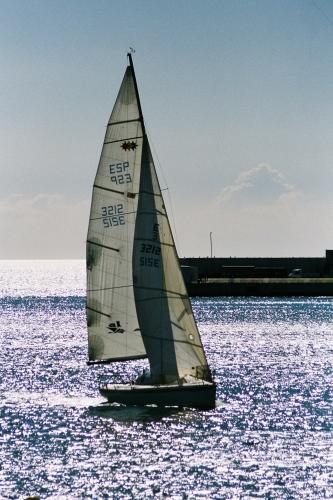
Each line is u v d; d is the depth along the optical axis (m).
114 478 97.31
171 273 122.25
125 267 125.00
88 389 156.50
